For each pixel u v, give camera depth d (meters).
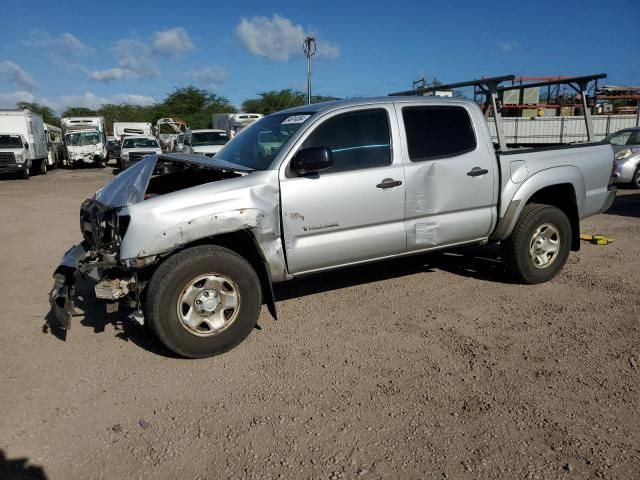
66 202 14.80
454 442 3.03
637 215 10.02
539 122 18.25
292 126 4.68
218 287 4.09
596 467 2.79
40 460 2.96
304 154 4.23
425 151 4.96
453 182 5.05
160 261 4.07
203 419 3.33
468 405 3.40
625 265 6.43
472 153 5.17
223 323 4.14
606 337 4.36
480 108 5.41
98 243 4.19
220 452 3.00
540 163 5.52
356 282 5.95
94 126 34.78
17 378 3.89
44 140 29.03
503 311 4.98
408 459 2.89
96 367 4.04
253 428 3.22
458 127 5.16
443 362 3.99
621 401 3.40
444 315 4.92
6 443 3.12
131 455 3.00
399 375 3.81
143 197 4.00
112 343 4.46
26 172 24.47
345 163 4.62
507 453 2.92
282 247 4.39
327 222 4.52
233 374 3.89
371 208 4.69
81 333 4.68
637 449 2.93
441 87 6.06
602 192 6.03
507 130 18.36
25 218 11.71
